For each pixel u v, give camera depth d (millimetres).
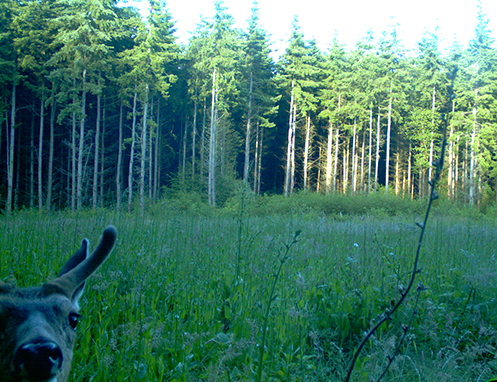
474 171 42469
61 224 6875
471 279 5070
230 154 45062
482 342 3818
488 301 4688
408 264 6227
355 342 4145
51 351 1452
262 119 43375
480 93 43062
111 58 32812
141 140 33500
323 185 53312
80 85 31203
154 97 45875
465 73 43062
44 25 33906
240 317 3984
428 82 45562
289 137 46562
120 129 38188
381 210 29469
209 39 38625
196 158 49156
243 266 5496
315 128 57156
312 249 7090
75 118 34062
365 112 48969
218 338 3320
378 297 4844
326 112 47719
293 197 31250
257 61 45844
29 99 39000
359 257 6109
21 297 1762
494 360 3377
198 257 5883
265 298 4320
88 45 30938
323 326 4258
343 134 56438
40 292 1822
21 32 32281
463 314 4582
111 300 4121
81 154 30656
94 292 4266
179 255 5934
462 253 7016
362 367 3213
